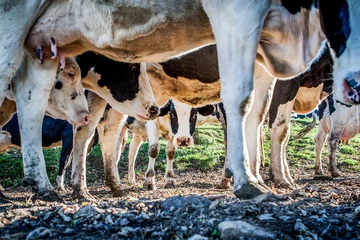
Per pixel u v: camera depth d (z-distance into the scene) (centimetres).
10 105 275
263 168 568
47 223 147
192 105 346
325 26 187
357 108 447
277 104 324
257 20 176
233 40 175
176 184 462
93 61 274
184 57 304
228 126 176
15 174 523
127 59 224
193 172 599
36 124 223
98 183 493
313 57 211
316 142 519
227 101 176
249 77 175
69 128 411
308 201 179
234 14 175
